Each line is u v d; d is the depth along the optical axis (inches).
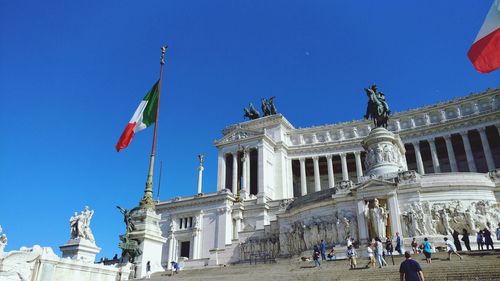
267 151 3713.1
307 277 1048.2
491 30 1272.1
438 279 874.8
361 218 1731.1
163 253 2878.9
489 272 868.0
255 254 2139.5
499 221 1688.0
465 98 3506.4
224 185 3690.9
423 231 1648.6
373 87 2456.9
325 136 4018.2
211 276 1261.1
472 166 3304.6
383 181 1749.5
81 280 1046.4
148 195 1419.8
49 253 983.6
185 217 2935.5
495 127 3383.4
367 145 2246.6
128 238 1300.4
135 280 1211.9
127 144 1556.3
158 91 1606.8
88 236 1223.5
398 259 1302.9
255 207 2866.6
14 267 908.6
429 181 1755.7
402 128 3762.3
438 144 3737.7
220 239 2743.6
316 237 1850.4
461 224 1653.5
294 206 2074.3
